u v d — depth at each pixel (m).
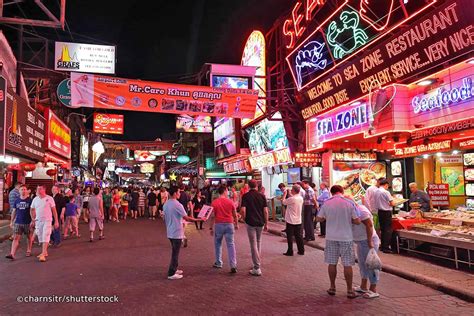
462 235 8.70
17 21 12.90
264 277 8.06
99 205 13.78
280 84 20.53
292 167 20.94
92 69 19.95
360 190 16.17
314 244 12.21
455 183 13.97
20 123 14.67
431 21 10.16
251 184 8.66
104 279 7.84
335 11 14.73
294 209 10.72
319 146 16.28
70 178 28.05
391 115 11.84
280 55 20.16
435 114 10.96
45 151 19.83
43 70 18.88
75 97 14.30
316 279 7.91
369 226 6.65
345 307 6.09
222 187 8.94
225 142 28.47
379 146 16.27
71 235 15.18
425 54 10.77
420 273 7.99
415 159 14.80
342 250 6.66
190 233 16.05
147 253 10.98
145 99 14.84
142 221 22.06
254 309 5.93
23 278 7.95
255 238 8.45
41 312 5.78
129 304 6.15
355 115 13.72
